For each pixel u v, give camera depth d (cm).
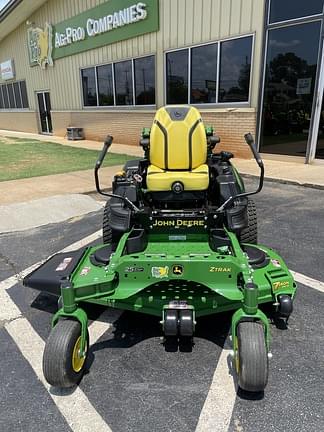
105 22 1425
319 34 845
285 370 265
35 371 271
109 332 313
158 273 261
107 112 1532
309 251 454
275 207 626
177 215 333
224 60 1042
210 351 287
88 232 546
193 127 362
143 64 1312
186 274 259
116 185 379
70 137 1731
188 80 1158
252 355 221
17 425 227
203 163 371
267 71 959
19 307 354
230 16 998
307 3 849
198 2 1066
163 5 1173
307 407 234
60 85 1844
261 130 1007
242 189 383
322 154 905
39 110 2144
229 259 260
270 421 224
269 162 975
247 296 234
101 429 222
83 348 255
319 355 279
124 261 262
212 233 335
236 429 219
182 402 240
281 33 908
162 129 362
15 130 2469
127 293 261
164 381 258
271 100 967
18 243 511
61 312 250
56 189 769
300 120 921
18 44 2178
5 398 247
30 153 1305
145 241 337
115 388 253
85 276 285
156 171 360
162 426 223
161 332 312
